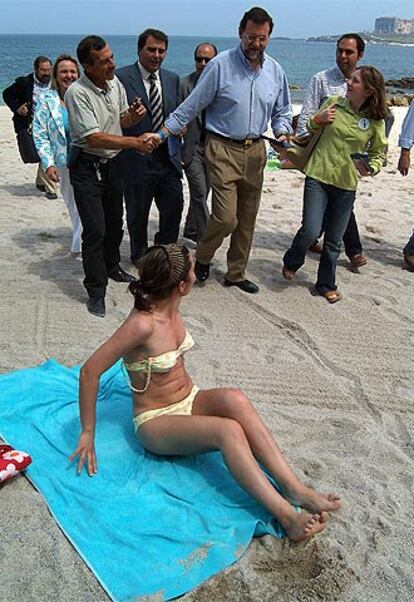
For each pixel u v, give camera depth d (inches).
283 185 394.0
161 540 113.0
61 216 313.6
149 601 101.4
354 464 139.6
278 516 114.2
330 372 179.3
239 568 109.2
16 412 145.7
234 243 223.6
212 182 206.8
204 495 124.2
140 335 122.6
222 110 199.6
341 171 207.9
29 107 329.1
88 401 125.6
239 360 182.2
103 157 196.4
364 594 106.5
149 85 221.0
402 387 173.6
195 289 228.1
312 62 3053.6
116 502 121.3
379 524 122.3
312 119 206.8
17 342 184.7
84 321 199.5
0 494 123.2
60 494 122.7
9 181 386.0
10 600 101.6
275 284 237.0
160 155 221.9
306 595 105.5
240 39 195.6
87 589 104.0
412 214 337.4
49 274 235.0
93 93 189.6
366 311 218.7
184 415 127.1
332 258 222.2
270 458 119.8
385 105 203.3
